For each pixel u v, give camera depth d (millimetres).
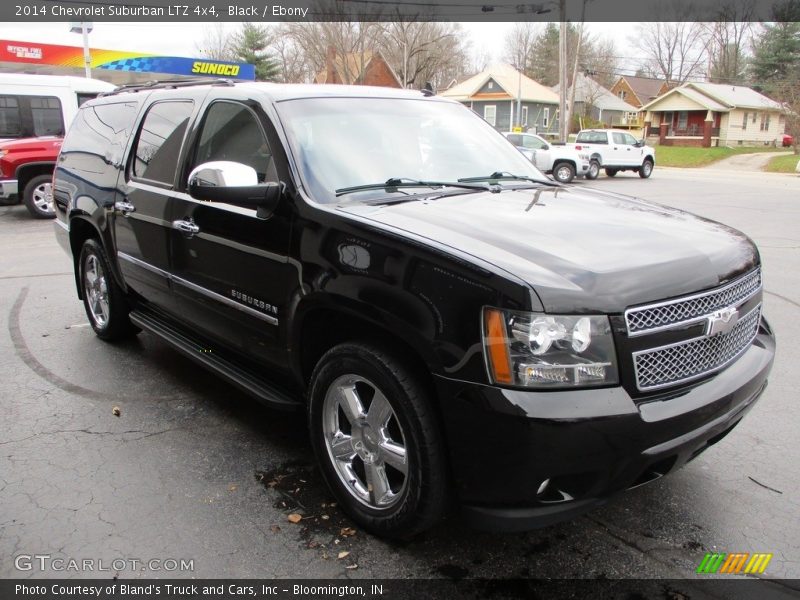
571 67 64812
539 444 2271
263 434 3865
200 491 3268
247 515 3070
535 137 23750
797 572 2725
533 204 3268
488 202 3238
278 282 3158
